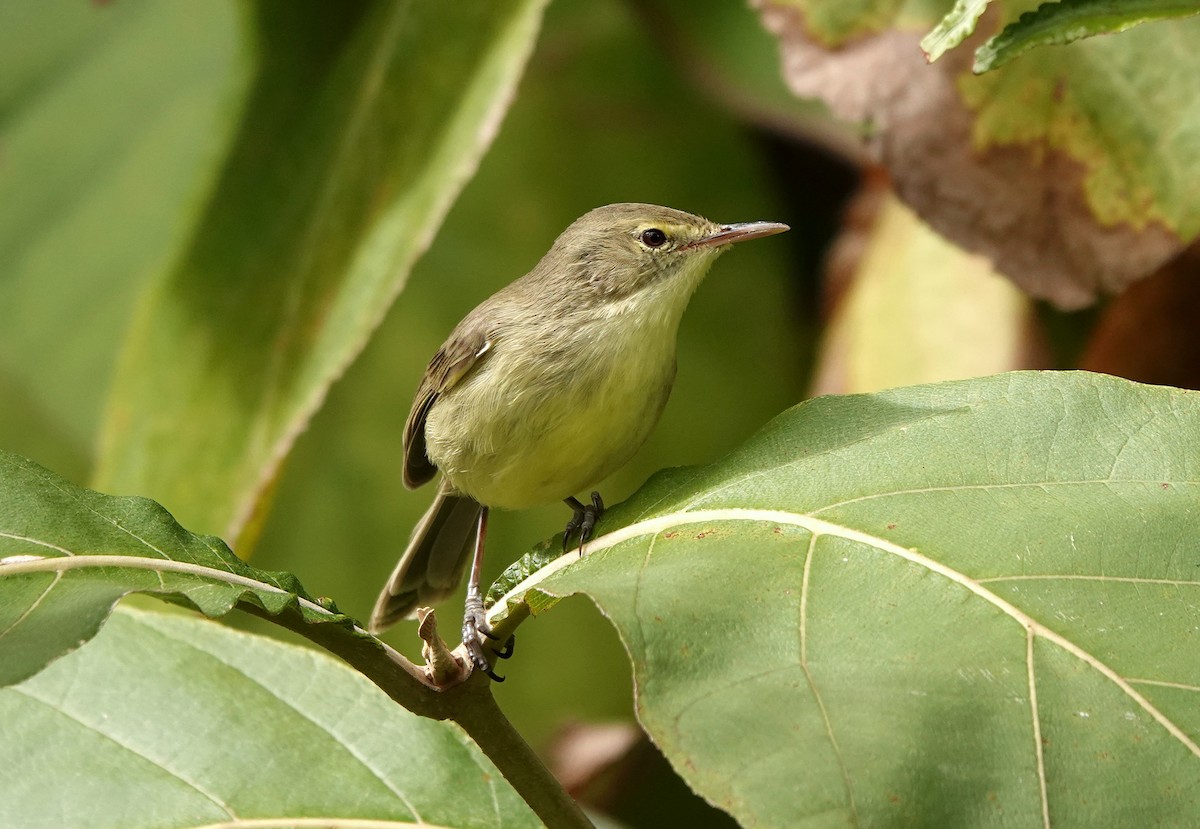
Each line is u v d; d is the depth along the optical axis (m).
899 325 10.81
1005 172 9.06
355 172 9.77
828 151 12.91
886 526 5.73
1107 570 5.39
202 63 16.02
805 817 4.63
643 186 13.53
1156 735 4.84
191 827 6.71
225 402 10.06
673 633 5.31
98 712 7.08
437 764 6.99
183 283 10.33
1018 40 5.15
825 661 5.20
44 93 16.42
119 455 10.30
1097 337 10.26
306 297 9.82
